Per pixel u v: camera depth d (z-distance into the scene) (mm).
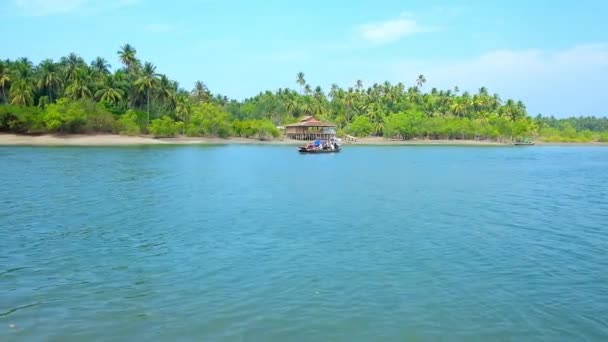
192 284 16109
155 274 17125
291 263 18562
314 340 12188
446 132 178750
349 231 24484
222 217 28000
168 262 18609
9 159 68188
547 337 12445
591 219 28438
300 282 16359
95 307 14102
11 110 112875
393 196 38062
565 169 67562
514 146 171500
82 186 40656
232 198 35781
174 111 145750
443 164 75500
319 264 18469
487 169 66438
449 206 33156
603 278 17000
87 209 29938
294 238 22781
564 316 13734
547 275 17328
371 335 12469
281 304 14422
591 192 41688
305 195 38062
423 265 18438
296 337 12328
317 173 58000
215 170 59344
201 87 178125
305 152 104125
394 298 14969
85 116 117938
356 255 19797
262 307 14195
